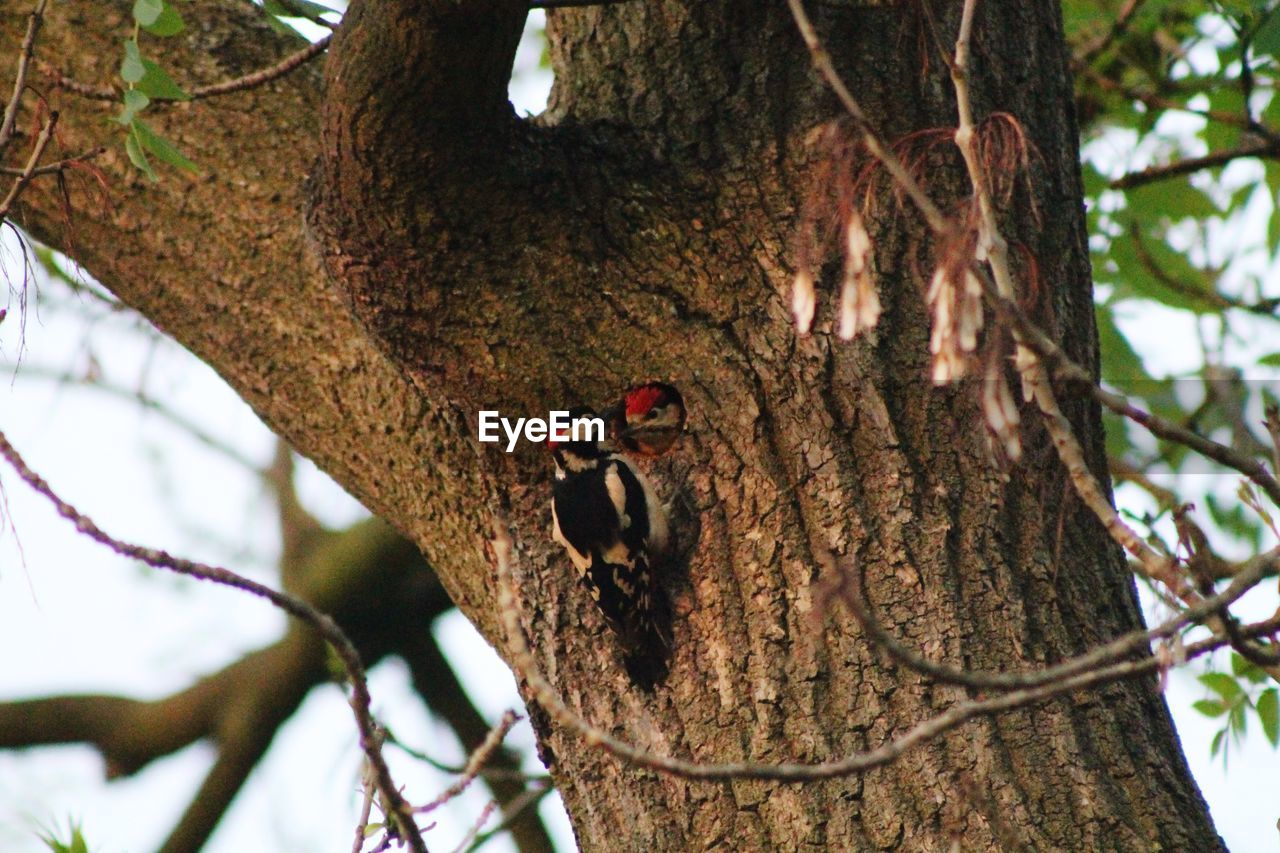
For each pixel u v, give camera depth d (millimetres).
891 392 8047
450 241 8156
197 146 9508
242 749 14758
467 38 7344
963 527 7820
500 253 8273
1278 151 12289
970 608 7613
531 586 8594
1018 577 7766
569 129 8641
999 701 5297
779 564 7879
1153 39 13359
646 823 7715
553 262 8328
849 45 8734
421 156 7797
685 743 7754
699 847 7504
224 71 9719
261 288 9336
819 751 7391
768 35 8820
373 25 7477
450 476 8953
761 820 7375
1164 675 5102
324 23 8680
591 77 9117
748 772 5301
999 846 6941
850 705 7457
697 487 8203
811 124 8570
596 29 9266
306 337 9266
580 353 8359
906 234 8328
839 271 8250
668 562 8148
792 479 8008
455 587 9164
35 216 9875
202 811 14648
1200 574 5879
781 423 8102
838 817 7199
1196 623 5250
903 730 7328
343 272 8352
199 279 9484
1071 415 8391
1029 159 8703
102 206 9602
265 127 9539
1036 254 8500
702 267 8367
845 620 7641
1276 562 5312
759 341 8211
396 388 9062
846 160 5578
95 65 9688
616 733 8000
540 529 8703
